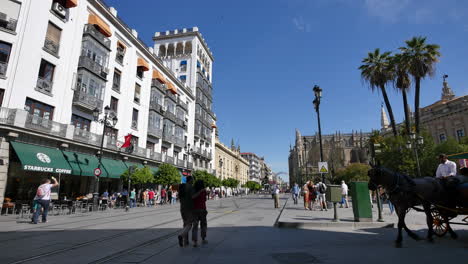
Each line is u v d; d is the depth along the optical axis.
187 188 6.51
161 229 9.22
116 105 28.66
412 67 26.64
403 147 29.28
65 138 20.61
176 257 5.23
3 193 16.38
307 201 16.84
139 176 24.91
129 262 4.84
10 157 17.33
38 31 19.70
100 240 7.06
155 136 35.19
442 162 7.52
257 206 22.86
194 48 52.09
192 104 50.06
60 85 21.36
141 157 30.62
